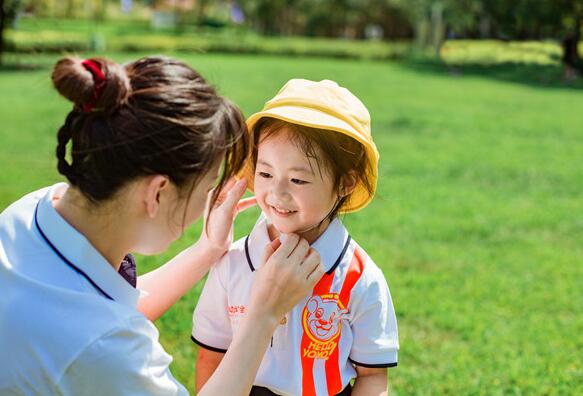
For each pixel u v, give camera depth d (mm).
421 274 4680
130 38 30203
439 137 10320
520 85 19234
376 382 1844
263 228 1823
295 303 1607
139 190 1352
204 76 1427
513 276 4762
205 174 1400
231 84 16141
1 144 7926
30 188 5934
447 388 3193
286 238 1656
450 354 3541
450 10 28281
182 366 3180
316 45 33188
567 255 5258
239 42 32594
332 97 1725
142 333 1388
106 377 1339
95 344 1322
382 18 49594
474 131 10969
